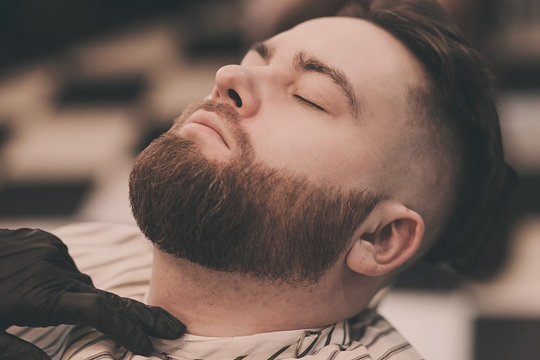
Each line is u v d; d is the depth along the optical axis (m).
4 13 3.59
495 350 1.86
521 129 2.68
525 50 3.14
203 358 0.95
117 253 1.19
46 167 2.71
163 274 0.96
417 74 1.04
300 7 1.60
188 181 0.88
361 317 1.13
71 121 3.04
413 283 2.16
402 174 1.01
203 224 0.89
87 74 3.46
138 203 0.91
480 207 1.13
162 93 3.20
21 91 3.36
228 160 0.91
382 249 1.03
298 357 0.96
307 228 0.93
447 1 2.07
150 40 3.75
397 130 1.00
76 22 3.74
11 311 0.91
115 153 2.77
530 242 2.23
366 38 1.04
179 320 0.98
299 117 0.96
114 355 0.94
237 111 0.96
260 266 0.92
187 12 3.96
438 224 1.10
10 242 0.96
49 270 0.94
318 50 1.00
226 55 3.52
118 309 0.93
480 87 1.07
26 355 0.91
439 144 1.04
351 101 0.97
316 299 0.99
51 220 2.36
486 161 1.10
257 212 0.91
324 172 0.94
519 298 2.07
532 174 2.48
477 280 2.14
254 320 0.97
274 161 0.92
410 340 1.89
